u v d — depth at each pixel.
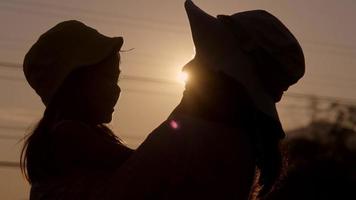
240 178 2.09
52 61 2.46
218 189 2.00
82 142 2.32
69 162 2.31
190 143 1.97
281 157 2.20
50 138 2.37
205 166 1.98
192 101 2.08
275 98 2.18
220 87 2.07
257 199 2.24
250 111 2.09
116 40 2.51
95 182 2.26
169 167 1.95
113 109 2.57
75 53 2.46
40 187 2.36
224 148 2.02
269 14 2.20
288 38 2.15
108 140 2.37
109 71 2.53
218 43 2.09
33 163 2.38
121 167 2.01
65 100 2.47
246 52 2.11
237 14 2.18
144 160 1.96
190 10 2.12
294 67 2.16
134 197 1.94
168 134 1.99
